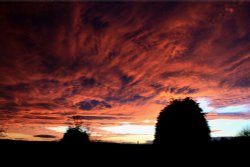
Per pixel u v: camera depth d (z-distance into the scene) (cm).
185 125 1545
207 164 1491
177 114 1578
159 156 1559
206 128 1568
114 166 1645
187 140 1520
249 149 1641
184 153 1505
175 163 1498
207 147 1540
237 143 1753
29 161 1647
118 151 1859
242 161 1540
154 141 1638
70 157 1736
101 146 1911
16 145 1886
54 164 1631
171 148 1530
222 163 1515
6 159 1645
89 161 1708
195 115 1572
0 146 1852
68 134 1853
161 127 1609
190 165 1481
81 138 1844
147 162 1659
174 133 1545
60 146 1825
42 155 1738
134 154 1808
